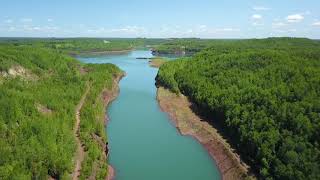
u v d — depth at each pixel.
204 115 102.69
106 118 102.62
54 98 86.06
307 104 69.81
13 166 52.50
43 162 56.88
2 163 52.97
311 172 55.34
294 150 61.41
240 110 83.19
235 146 78.44
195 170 71.38
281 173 58.88
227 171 69.94
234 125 81.50
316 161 57.34
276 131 67.69
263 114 74.94
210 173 70.31
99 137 78.12
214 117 96.94
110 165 72.19
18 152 55.88
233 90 96.81
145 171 70.25
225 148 77.75
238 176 66.75
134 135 91.00
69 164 59.69
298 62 105.38
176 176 68.44
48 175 56.62
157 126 98.94
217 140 83.00
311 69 93.12
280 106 73.69
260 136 69.38
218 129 90.50
